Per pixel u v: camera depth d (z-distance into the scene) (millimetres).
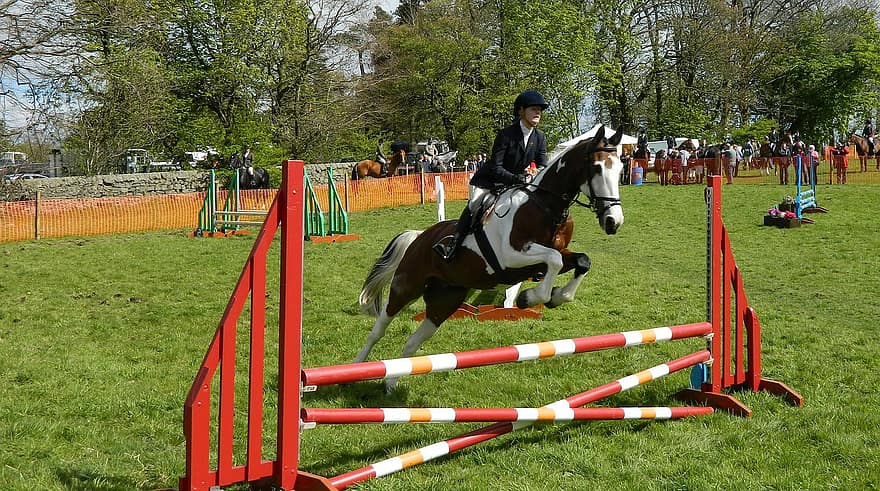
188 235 18109
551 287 5359
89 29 17438
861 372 6602
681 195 24750
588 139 5590
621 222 5426
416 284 6203
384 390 6180
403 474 4348
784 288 11227
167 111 26906
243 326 8742
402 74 42094
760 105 47562
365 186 24531
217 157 28766
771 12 45969
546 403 5875
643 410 4973
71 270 12539
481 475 4336
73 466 4387
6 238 17297
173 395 5953
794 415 5398
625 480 4238
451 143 42781
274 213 3660
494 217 5668
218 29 30500
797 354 7254
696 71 42812
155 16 27078
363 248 15375
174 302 10125
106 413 5492
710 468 4367
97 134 24188
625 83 41094
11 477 4160
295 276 3672
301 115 33094
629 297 10555
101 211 19047
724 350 5777
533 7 37188
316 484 3660
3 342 7805
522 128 6062
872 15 46438
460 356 4211
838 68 44969
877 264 12883
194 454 3467
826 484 4145
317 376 3734
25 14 16469
